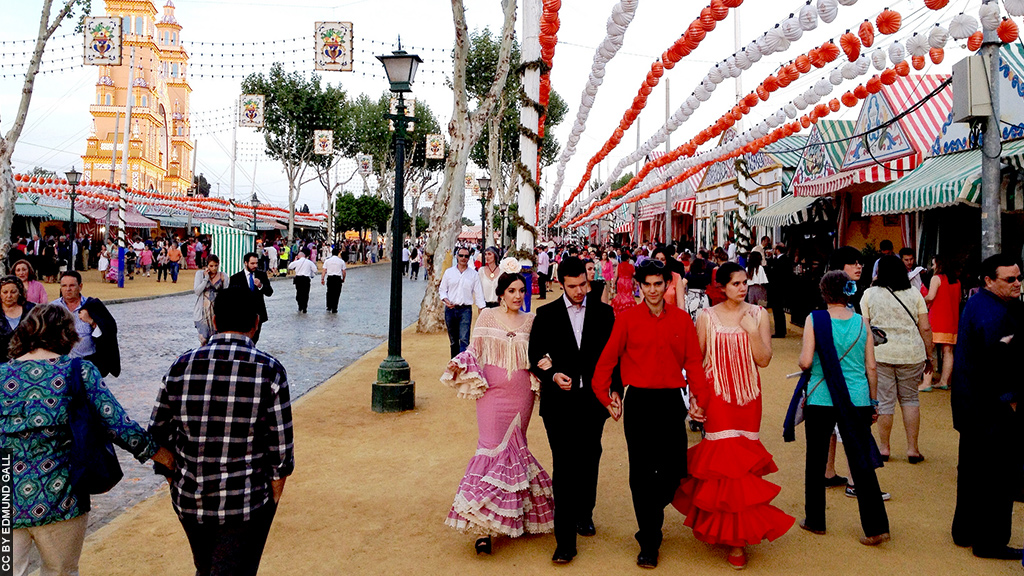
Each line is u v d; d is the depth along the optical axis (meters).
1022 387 4.30
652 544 4.27
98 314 6.82
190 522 3.06
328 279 20.39
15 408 3.11
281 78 44.31
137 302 22.25
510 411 4.61
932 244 12.70
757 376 4.46
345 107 48.44
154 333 15.04
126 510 5.29
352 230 70.44
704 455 4.36
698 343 4.46
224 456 3.03
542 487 4.72
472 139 15.51
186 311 19.84
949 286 9.22
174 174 68.94
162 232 54.19
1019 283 4.45
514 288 4.68
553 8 6.15
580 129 9.80
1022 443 4.32
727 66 6.69
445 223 15.73
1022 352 4.32
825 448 4.79
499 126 35.19
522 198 9.53
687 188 32.16
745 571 4.22
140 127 58.69
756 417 4.39
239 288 3.20
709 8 5.80
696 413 4.36
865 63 6.82
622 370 4.50
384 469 6.16
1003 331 4.42
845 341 4.85
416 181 56.59
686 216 36.00
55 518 3.15
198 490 3.02
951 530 4.76
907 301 6.27
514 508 4.43
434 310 15.85
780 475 5.98
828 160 16.34
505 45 14.85
